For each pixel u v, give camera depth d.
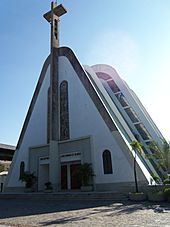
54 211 13.27
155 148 21.66
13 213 12.97
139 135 30.70
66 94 28.67
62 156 26.98
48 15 32.72
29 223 9.58
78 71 28.31
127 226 8.37
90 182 23.28
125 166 21.86
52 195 21.48
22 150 31.22
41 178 28.41
